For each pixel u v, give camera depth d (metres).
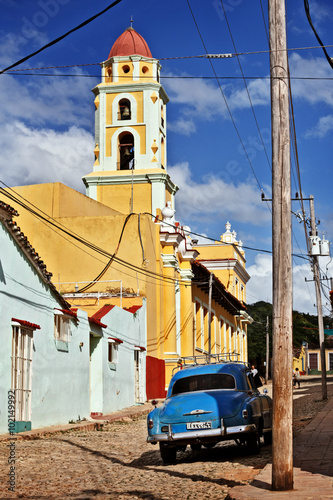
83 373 20.77
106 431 18.22
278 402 8.70
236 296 52.56
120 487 9.62
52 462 11.90
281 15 9.30
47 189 31.17
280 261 8.95
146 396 28.14
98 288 29.80
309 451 11.96
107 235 30.28
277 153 9.16
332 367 76.00
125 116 40.38
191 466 11.62
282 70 9.23
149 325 29.67
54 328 18.72
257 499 7.97
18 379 16.25
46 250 30.69
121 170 39.59
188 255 34.62
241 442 13.16
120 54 40.75
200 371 13.30
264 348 69.81
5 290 15.72
